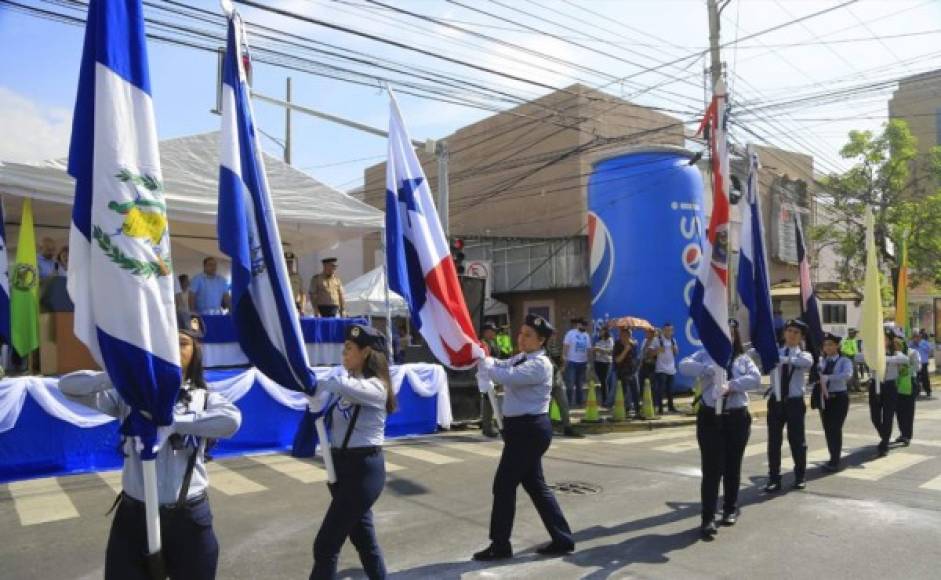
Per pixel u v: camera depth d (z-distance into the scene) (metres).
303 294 14.20
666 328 15.80
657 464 9.83
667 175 19.14
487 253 27.72
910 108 35.22
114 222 3.22
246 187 4.38
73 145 3.34
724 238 6.70
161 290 3.27
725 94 7.21
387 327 12.76
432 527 6.68
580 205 25.48
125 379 3.10
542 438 5.62
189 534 3.22
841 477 8.91
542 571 5.45
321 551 4.29
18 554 5.92
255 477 8.89
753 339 8.09
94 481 8.67
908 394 11.39
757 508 7.37
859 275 28.88
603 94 26.06
